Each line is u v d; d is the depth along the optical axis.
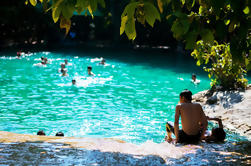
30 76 21.67
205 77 22.52
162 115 12.70
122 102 15.02
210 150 5.41
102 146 5.04
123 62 30.75
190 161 4.45
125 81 20.75
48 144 4.97
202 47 11.33
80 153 4.43
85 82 20.05
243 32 2.64
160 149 5.36
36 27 47.69
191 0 3.21
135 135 10.06
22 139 5.32
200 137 6.97
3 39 45.12
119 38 50.25
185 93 7.20
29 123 11.39
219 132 7.04
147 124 11.38
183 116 6.98
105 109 13.63
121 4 47.91
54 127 10.95
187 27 2.45
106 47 46.31
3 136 5.47
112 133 10.29
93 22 52.97
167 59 33.62
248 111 11.00
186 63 30.52
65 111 13.19
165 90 17.98
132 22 2.42
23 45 44.19
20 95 16.05
